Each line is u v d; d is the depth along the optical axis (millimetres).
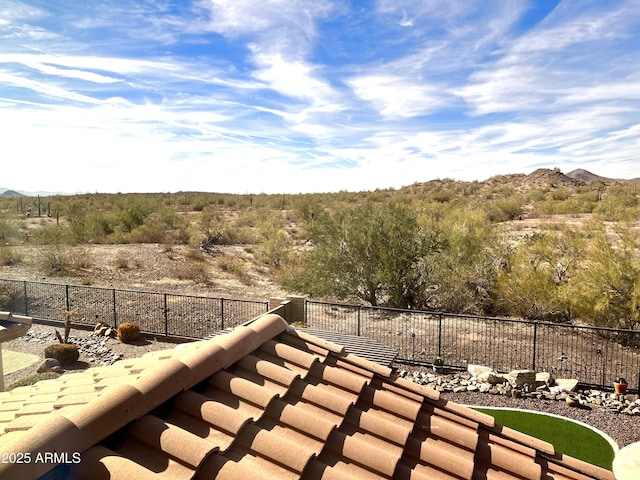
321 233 19656
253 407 3307
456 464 3270
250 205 61250
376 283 17891
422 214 23609
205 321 15766
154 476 2395
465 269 17516
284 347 4199
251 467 2717
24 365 12617
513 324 15516
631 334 14008
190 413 3086
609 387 11062
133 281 21469
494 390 10945
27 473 2223
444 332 14688
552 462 3830
